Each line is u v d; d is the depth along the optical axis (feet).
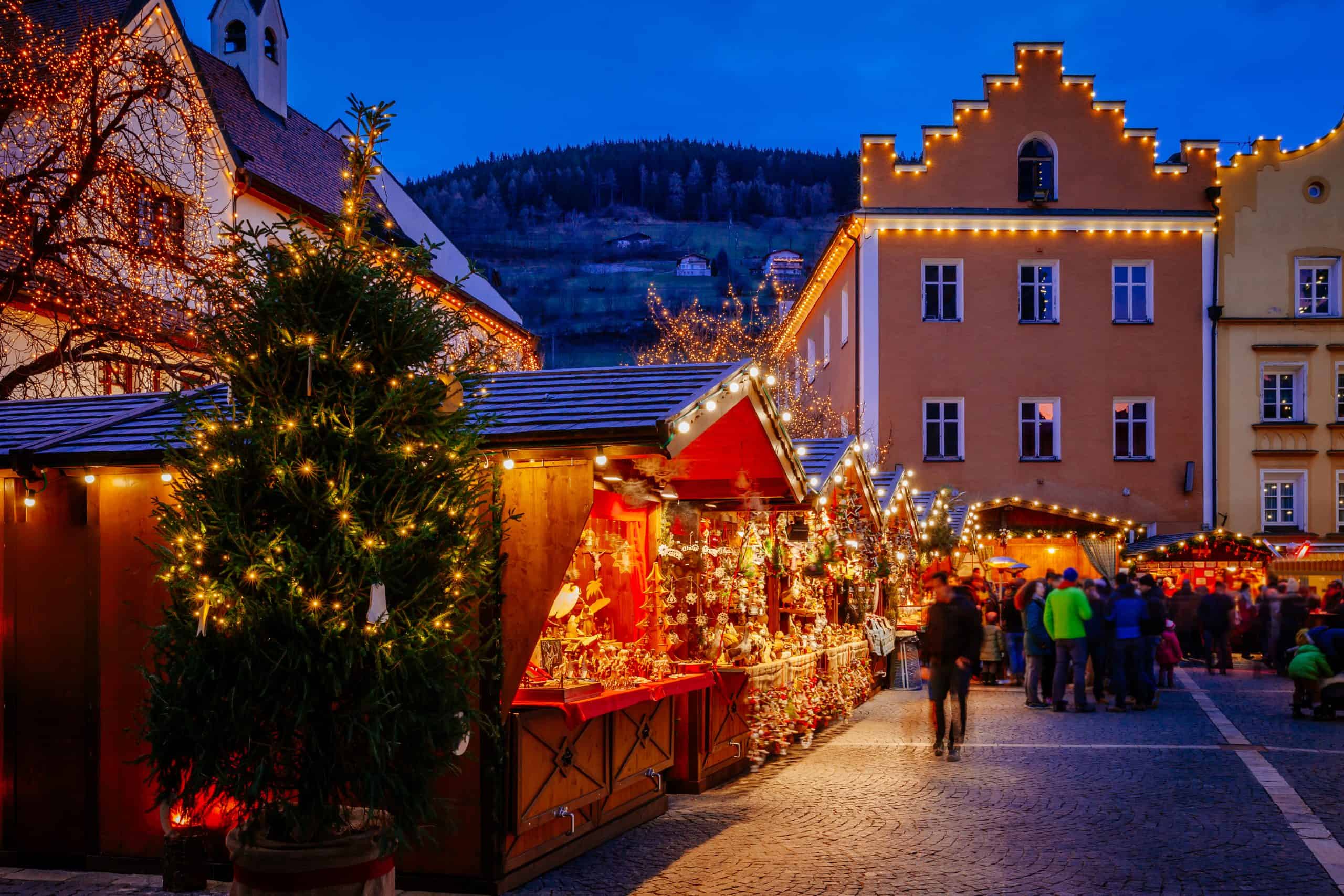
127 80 51.98
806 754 39.88
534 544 23.18
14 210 48.62
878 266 100.89
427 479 19.22
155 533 25.53
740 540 37.35
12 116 54.90
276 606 17.87
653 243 526.16
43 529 26.07
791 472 33.04
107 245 50.65
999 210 100.83
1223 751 39.70
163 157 53.72
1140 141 101.91
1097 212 100.89
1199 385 101.24
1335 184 102.47
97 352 53.26
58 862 25.43
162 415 28.43
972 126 101.55
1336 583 60.54
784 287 149.59
